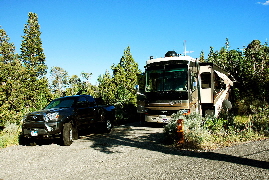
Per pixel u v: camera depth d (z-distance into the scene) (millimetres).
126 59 32969
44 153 7191
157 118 11125
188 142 7285
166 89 11195
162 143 7844
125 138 9102
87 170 5371
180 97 10727
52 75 53031
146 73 11836
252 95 14617
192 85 11109
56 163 6047
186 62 11141
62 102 9562
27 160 6449
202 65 11977
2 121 10125
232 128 8273
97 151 7168
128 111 15711
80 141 8938
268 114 9586
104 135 10133
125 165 5594
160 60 12180
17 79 11922
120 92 16156
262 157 5508
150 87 11602
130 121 14875
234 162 5293
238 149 6344
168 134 7863
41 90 14289
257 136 7590
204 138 7270
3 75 10672
